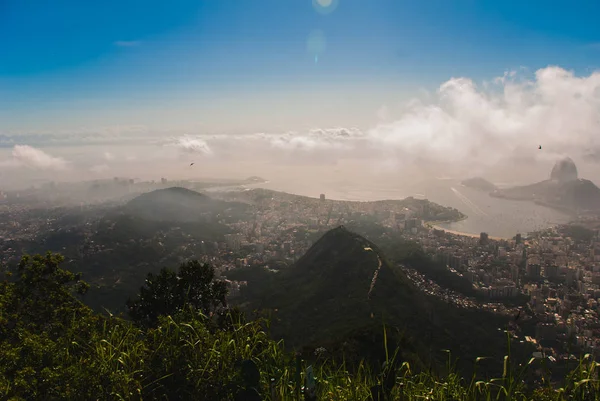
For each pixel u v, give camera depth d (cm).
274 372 573
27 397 618
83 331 757
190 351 601
